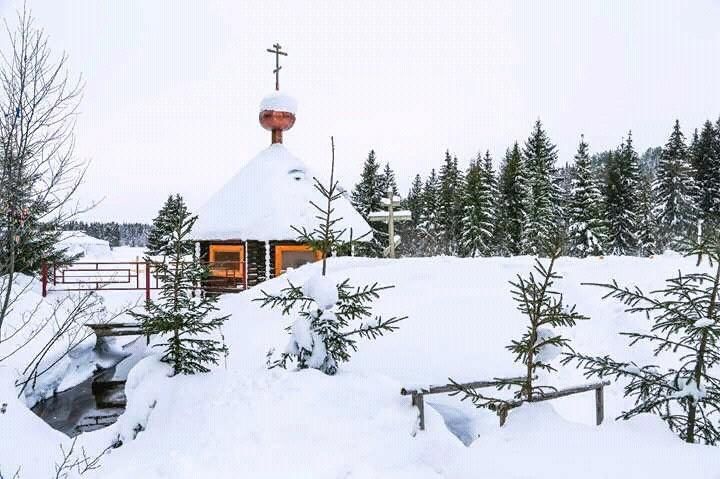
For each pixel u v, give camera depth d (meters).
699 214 42.31
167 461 5.86
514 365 9.34
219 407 6.68
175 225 9.31
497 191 43.75
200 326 9.15
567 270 13.44
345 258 14.76
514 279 13.10
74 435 10.15
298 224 18.30
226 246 19.22
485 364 9.33
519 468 4.75
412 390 6.61
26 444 7.31
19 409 8.27
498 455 5.07
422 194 54.16
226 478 5.48
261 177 19.98
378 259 15.02
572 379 9.38
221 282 18.78
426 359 9.43
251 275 18.36
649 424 5.32
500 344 10.05
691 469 4.44
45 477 6.57
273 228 18.09
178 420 7.13
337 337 7.51
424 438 6.45
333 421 6.33
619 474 4.42
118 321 15.09
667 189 43.06
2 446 7.02
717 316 5.55
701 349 5.51
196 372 8.80
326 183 20.95
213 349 9.21
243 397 6.74
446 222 45.28
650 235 41.50
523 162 45.53
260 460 5.76
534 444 5.13
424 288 12.80
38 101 7.70
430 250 42.84
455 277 13.40
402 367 9.12
